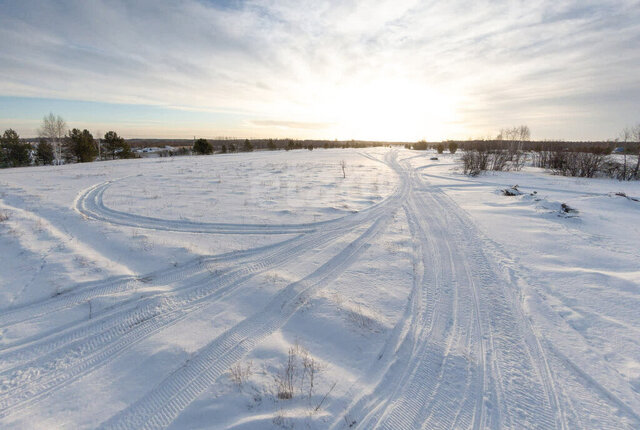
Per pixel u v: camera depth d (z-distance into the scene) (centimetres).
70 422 348
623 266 757
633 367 434
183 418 353
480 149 3500
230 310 582
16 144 3850
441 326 543
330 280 709
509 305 609
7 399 378
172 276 704
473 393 400
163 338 495
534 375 430
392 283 699
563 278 704
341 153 6134
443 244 957
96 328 517
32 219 1030
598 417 361
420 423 356
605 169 2827
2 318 529
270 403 374
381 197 1653
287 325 541
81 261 736
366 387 406
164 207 1266
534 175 2739
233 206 1324
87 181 1877
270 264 793
